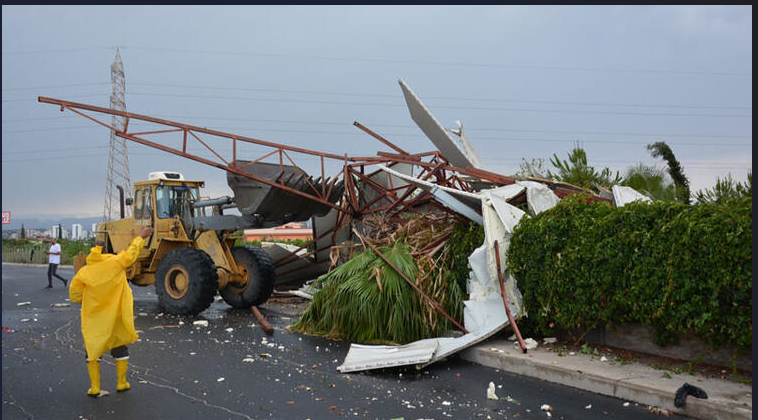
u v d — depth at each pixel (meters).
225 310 12.27
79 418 4.93
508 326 7.68
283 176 11.33
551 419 4.93
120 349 5.79
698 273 5.66
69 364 6.92
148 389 5.85
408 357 6.61
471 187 10.91
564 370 6.02
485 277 7.80
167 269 11.24
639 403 5.32
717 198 9.55
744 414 4.57
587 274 6.72
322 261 13.30
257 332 9.27
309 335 8.89
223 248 12.50
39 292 16.14
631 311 6.42
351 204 11.74
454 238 8.65
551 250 7.16
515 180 9.61
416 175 11.41
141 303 13.32
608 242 6.55
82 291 5.53
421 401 5.46
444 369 6.74
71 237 49.78
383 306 8.16
